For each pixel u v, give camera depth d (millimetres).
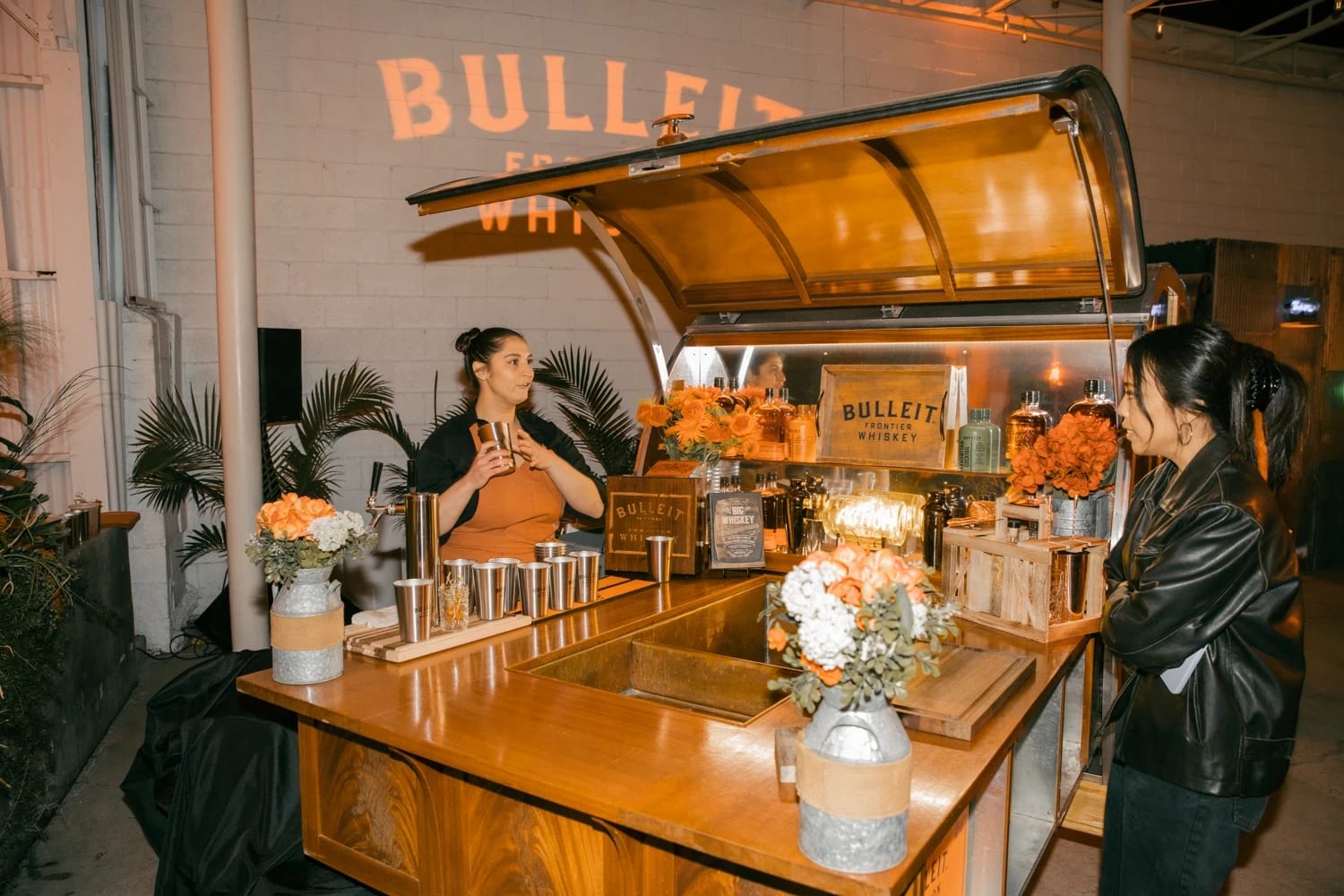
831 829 1036
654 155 2031
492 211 5387
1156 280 2219
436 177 5227
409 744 1428
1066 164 1945
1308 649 4762
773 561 2562
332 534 1631
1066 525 2098
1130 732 1623
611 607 2178
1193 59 6684
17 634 2387
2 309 4242
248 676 1715
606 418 5395
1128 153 1833
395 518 4992
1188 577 1457
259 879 1897
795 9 5848
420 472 2535
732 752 1381
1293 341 6160
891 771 1029
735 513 2504
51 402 4086
